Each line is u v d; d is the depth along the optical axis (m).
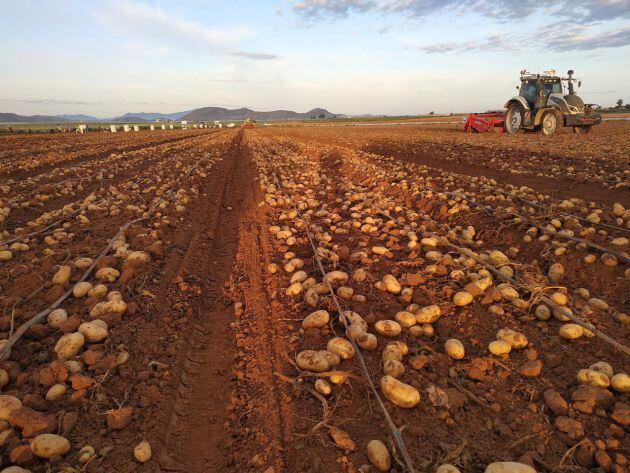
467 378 3.48
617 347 3.55
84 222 7.79
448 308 4.48
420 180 11.25
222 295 5.61
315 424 3.09
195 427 3.36
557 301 4.36
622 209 6.93
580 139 19.62
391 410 3.08
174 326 4.61
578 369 3.44
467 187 10.10
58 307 4.64
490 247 6.49
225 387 3.79
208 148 25.39
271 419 3.24
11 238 6.90
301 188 11.73
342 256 6.22
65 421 3.02
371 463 2.69
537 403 3.14
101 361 3.62
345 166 15.66
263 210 9.35
